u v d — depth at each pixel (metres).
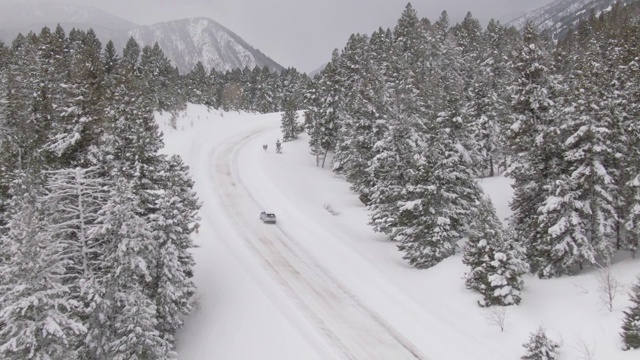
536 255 28.11
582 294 24.25
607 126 26.92
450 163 33.47
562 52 51.28
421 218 32.50
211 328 26.89
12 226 16.84
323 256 36.81
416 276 31.94
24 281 16.09
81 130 28.12
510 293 25.03
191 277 29.52
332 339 25.36
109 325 20.55
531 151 29.27
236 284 31.27
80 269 21.92
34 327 15.88
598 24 71.62
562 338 21.17
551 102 29.52
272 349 24.64
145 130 28.45
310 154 67.62
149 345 20.03
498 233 26.00
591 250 26.06
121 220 20.36
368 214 43.28
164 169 28.16
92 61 33.53
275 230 42.16
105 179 26.41
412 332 25.70
